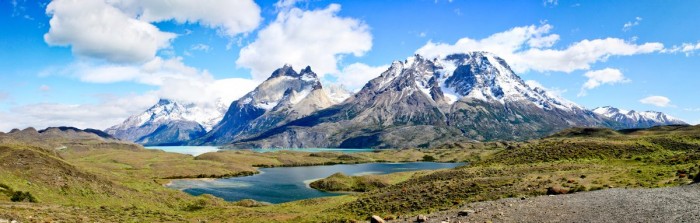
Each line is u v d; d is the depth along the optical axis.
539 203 40.19
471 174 88.25
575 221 29.73
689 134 149.62
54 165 101.88
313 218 69.81
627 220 28.42
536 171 77.88
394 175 174.62
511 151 130.12
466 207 44.41
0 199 75.44
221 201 121.62
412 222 37.16
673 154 87.56
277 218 74.69
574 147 117.06
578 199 40.03
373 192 102.88
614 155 106.88
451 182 75.44
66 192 91.12
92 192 96.31
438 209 53.69
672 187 42.69
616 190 44.50
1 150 102.81
